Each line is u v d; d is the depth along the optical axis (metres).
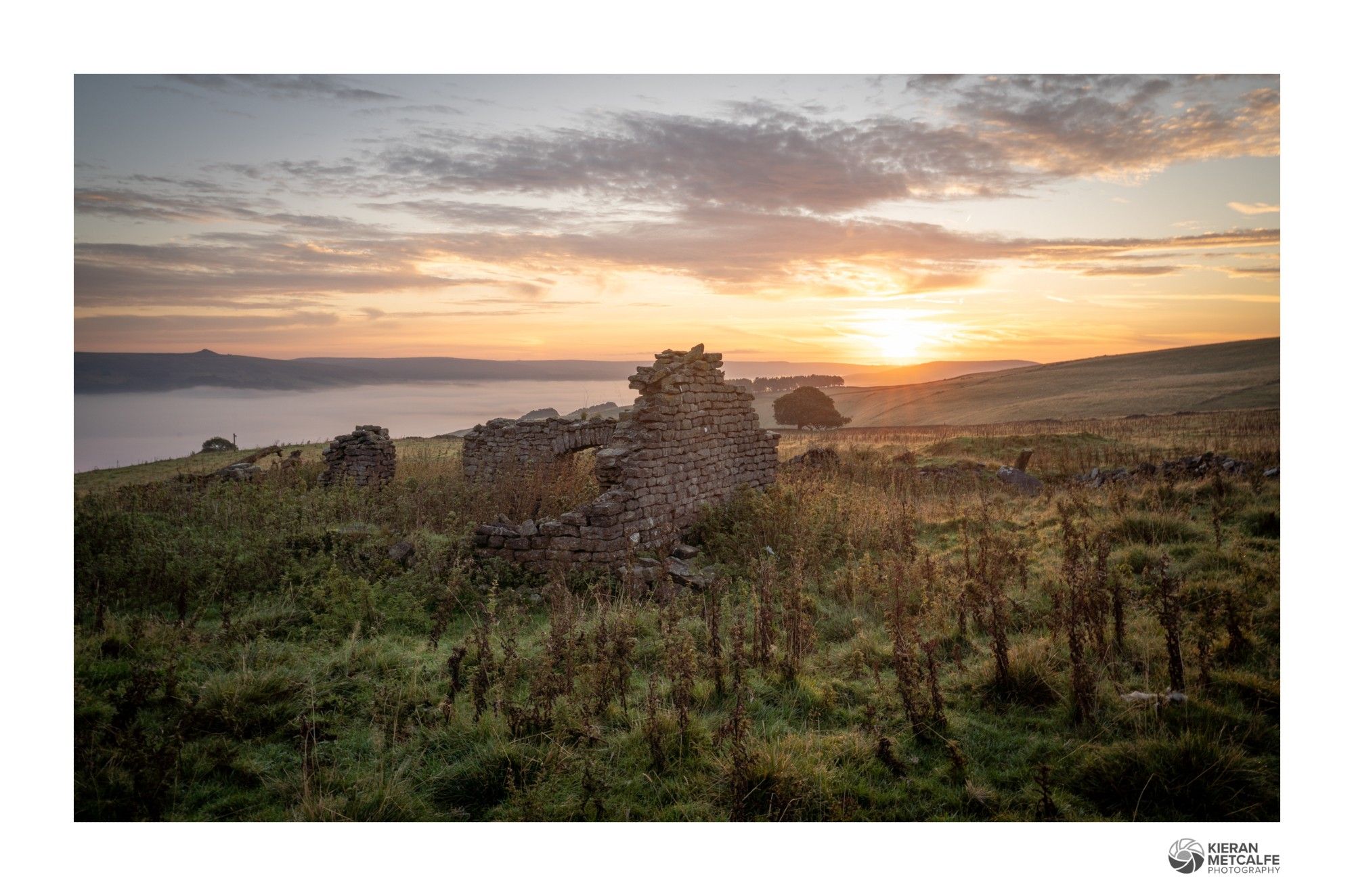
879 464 21.38
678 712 5.66
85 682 6.32
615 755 5.45
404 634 8.05
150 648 7.05
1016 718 5.93
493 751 5.35
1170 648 5.96
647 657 7.30
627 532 10.40
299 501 12.59
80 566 9.05
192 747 5.42
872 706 6.13
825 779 5.06
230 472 19.22
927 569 9.11
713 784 5.11
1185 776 5.00
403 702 6.11
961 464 20.44
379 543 10.21
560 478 15.48
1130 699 5.91
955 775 5.25
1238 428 26.97
